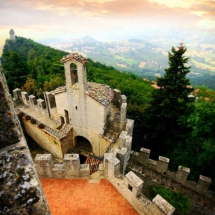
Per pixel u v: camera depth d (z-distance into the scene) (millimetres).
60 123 23266
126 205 11750
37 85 34781
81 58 17062
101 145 20672
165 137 23938
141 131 27750
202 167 18625
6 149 2479
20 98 28328
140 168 19688
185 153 19094
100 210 11484
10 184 2246
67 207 11570
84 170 13008
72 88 19031
